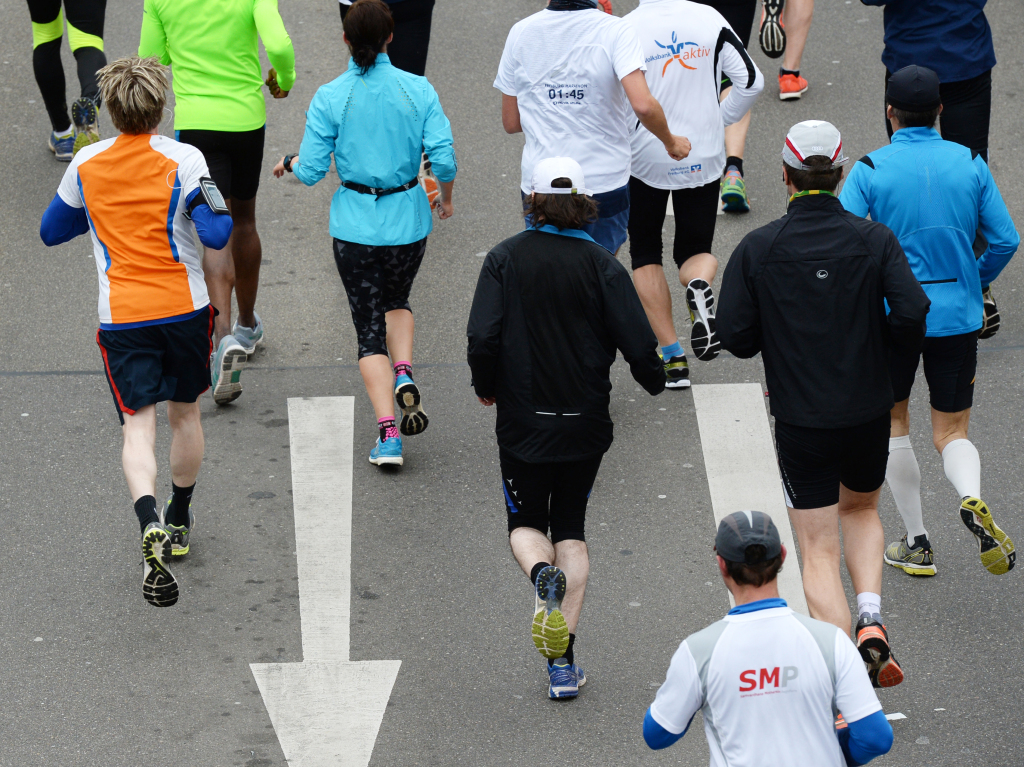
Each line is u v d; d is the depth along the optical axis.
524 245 14.15
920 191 15.45
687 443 20.02
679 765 13.96
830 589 14.09
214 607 16.62
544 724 14.62
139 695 15.10
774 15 29.25
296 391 21.45
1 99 30.88
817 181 13.70
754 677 9.75
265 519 18.38
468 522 18.31
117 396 15.74
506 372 14.23
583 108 18.69
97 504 18.61
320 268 25.20
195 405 16.61
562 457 14.32
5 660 15.63
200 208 15.33
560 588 13.90
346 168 18.89
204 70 20.31
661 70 19.50
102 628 16.22
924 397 20.77
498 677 15.41
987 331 20.88
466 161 28.48
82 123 26.55
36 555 17.53
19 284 24.36
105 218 15.40
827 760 9.77
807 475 14.09
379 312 19.44
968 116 22.89
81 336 22.83
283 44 19.92
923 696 14.88
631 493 18.89
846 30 33.69
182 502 17.19
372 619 16.42
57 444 19.94
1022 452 19.38
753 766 9.74
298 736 14.48
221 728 14.59
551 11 18.59
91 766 14.01
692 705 9.91
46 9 27.09
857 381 13.66
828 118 29.47
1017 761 13.84
